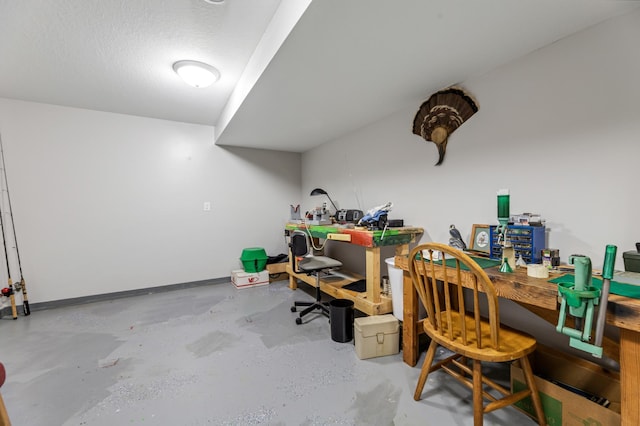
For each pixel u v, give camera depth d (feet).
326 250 13.16
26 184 9.98
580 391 4.68
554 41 5.52
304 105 8.61
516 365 4.95
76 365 6.36
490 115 6.63
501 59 6.17
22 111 9.89
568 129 5.37
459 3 4.41
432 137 7.95
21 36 6.25
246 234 14.17
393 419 4.65
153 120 12.01
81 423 4.65
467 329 4.89
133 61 7.36
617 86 4.79
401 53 5.84
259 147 14.24
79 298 10.75
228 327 8.31
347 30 5.01
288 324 8.50
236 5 5.43
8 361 6.57
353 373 5.94
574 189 5.32
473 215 7.04
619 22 4.75
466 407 4.93
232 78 8.41
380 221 8.09
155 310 9.77
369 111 9.23
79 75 8.08
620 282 3.85
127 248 11.57
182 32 6.21
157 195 12.12
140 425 4.59
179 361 6.48
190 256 12.82
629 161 4.69
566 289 3.33
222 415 4.78
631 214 4.68
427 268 5.45
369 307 7.38
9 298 9.62
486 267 5.09
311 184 14.65
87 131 10.85
